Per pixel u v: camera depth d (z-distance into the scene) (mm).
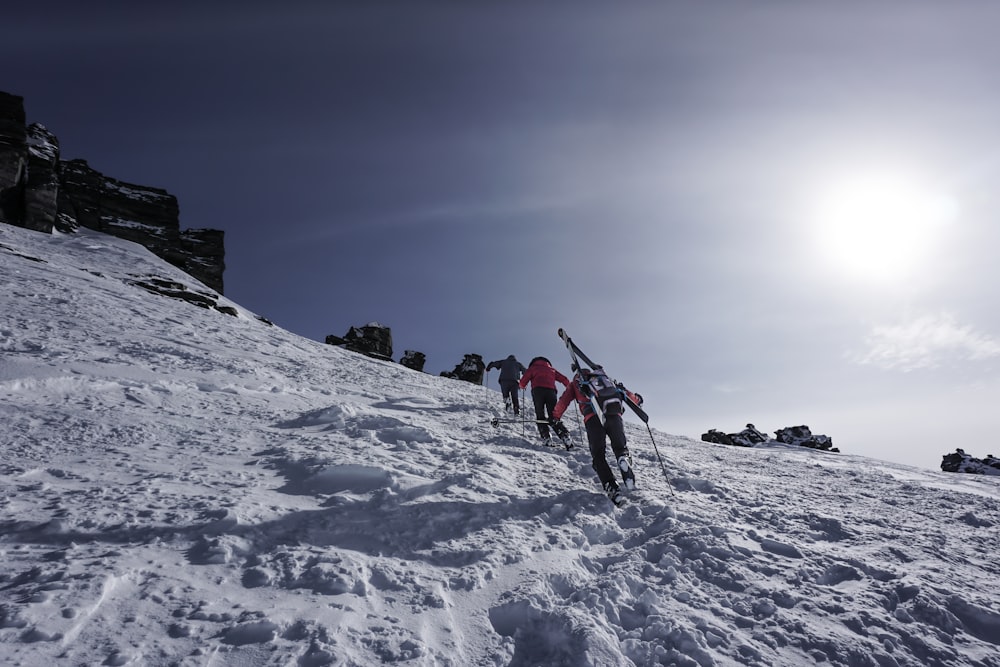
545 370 7891
